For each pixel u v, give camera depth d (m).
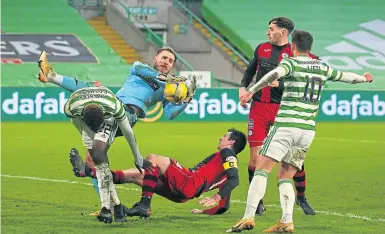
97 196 15.99
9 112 34.12
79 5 46.69
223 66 44.91
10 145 26.22
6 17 45.12
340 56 45.75
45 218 13.23
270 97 14.20
